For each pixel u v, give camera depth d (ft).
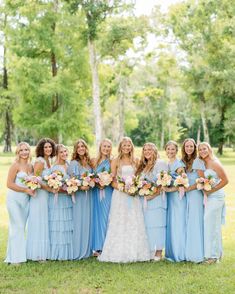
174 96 187.52
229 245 26.84
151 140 203.72
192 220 22.88
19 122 106.83
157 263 22.70
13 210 22.67
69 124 103.30
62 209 23.34
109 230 23.38
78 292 18.45
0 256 24.34
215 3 119.24
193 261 22.72
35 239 22.82
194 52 122.21
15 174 22.90
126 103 185.06
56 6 103.60
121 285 19.16
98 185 24.11
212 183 22.20
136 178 22.93
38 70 100.32
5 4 101.50
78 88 110.32
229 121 119.34
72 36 104.42
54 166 23.85
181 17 123.54
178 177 22.59
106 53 108.58
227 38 121.08
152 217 23.36
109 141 24.67
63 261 23.08
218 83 120.06
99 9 100.17
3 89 132.05
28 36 101.14
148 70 170.91
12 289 18.92
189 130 221.66
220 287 18.92
